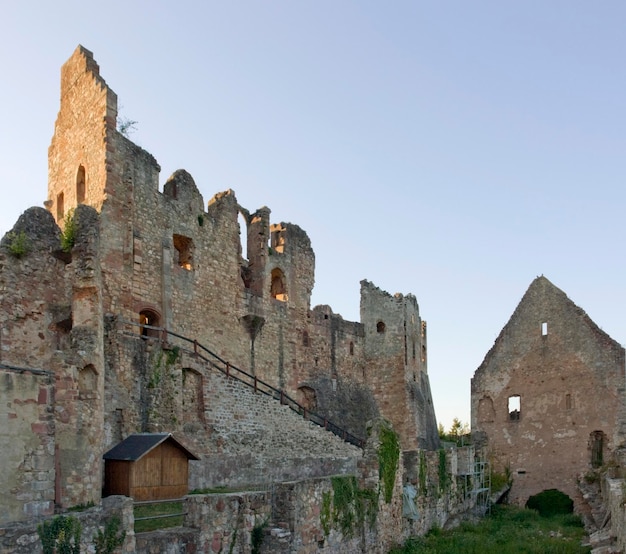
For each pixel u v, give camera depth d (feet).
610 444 131.75
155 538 55.26
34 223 80.94
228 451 97.86
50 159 124.26
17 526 46.57
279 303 149.28
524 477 138.62
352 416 163.02
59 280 82.12
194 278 123.65
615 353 134.41
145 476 71.87
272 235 156.66
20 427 51.39
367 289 177.99
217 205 133.69
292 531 66.08
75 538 48.34
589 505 120.37
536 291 145.38
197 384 102.12
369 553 81.51
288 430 111.75
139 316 110.32
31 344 77.92
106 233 105.70
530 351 143.33
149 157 116.57
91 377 68.74
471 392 147.43
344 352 167.73
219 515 60.80
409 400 168.55
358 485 81.97
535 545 93.61
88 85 114.83
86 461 65.41
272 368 143.64
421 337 186.29
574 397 136.98
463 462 121.70
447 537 98.73
